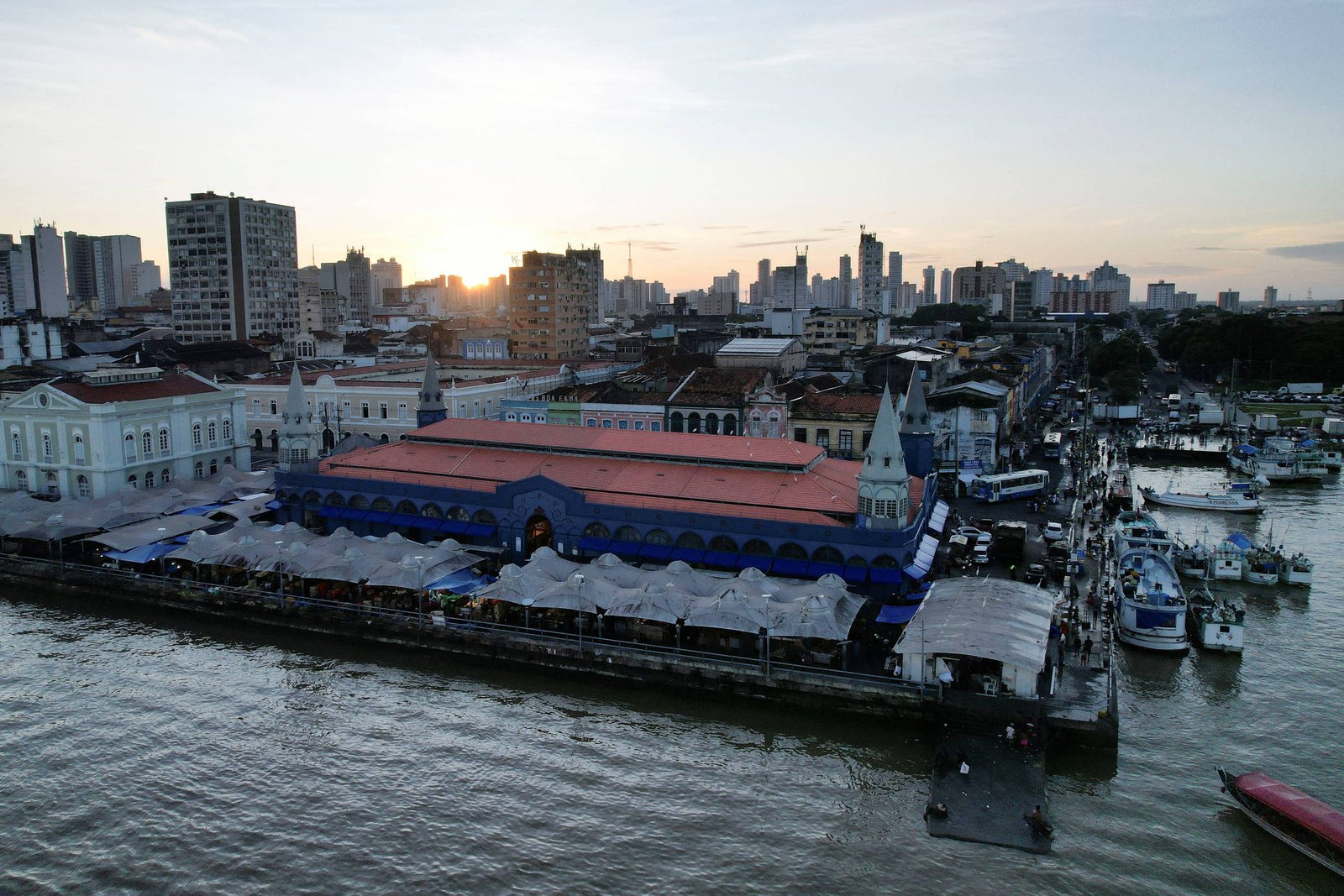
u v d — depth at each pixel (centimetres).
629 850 4628
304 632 7331
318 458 9506
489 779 5266
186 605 7706
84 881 4447
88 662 6875
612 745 5659
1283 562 8538
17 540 8806
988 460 12388
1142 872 4406
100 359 17238
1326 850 4388
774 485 7812
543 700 6259
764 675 6041
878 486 7006
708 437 8794
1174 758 5419
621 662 6388
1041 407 19350
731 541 7306
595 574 6831
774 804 5003
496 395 13262
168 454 10738
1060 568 7944
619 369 16750
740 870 4466
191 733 5788
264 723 5916
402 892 4344
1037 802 4900
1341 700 6159
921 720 5722
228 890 4375
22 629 7538
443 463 8950
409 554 7356
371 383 13250
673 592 6462
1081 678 6069
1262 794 4769
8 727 5853
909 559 7038
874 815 4891
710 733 5812
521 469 8606
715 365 14850
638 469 8350
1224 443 15600
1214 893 4278
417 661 6900
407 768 5381
